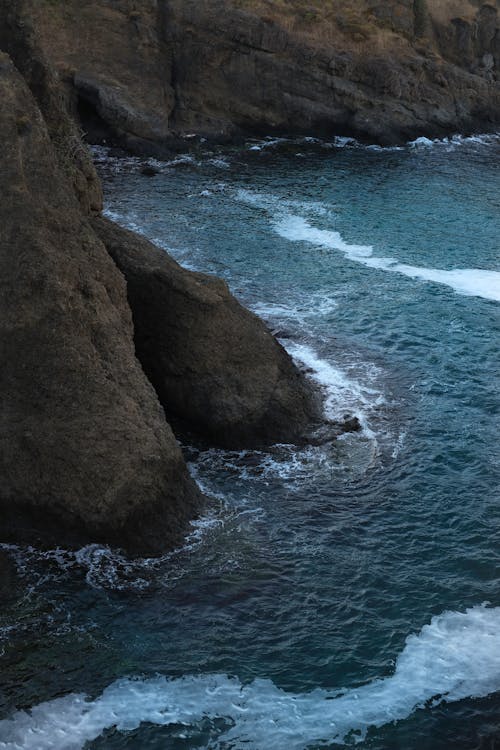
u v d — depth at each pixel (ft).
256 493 94.43
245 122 244.22
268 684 71.77
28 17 104.73
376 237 172.55
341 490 95.81
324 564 84.69
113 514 83.05
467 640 76.38
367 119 245.86
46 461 84.07
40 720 67.51
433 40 273.33
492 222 183.32
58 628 75.61
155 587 80.53
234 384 103.50
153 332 105.09
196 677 71.97
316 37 247.50
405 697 71.00
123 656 73.46
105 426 85.05
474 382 118.93
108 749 65.72
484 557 86.33
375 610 79.51
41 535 84.84
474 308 140.87
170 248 160.15
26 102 91.91
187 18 237.25
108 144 224.12
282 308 139.13
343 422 107.24
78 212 93.86
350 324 134.51
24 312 85.20
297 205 190.08
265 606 79.30
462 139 257.14
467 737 67.97
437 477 98.58
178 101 238.27
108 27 233.35
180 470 88.99
